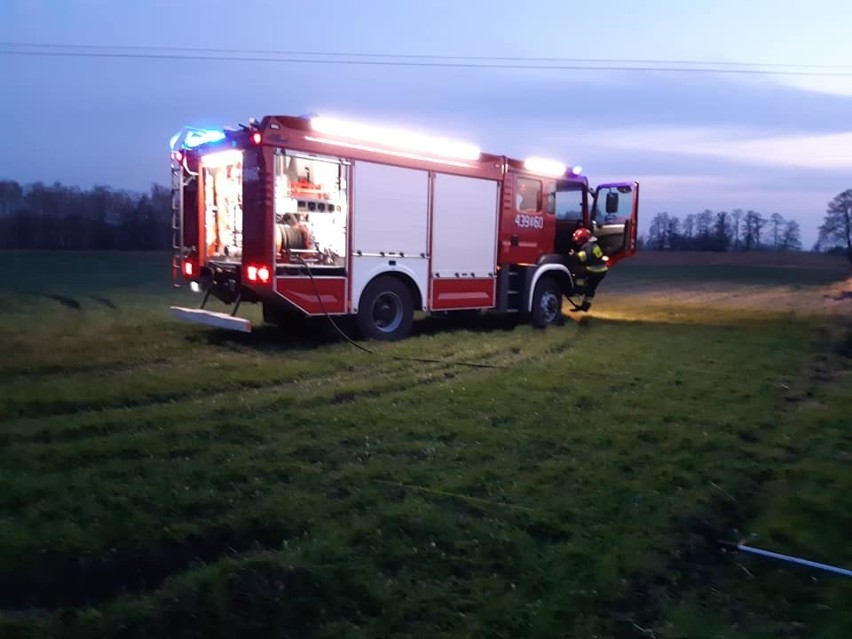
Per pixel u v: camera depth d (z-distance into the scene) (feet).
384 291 38.52
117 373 28.71
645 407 25.22
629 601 13.16
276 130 33.58
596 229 51.62
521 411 24.18
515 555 14.19
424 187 39.73
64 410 23.38
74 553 13.70
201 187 38.50
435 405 24.70
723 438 21.88
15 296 62.13
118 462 18.31
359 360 32.68
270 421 22.21
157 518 15.15
